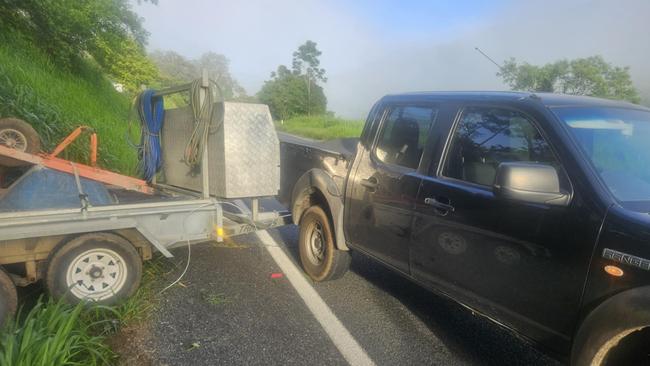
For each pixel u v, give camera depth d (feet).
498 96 10.91
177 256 17.63
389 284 16.17
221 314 12.91
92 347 10.11
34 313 10.02
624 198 8.14
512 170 8.25
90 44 44.62
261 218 17.13
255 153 15.94
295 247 19.86
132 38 55.77
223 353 10.87
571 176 8.52
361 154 14.37
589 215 7.91
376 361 11.00
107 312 12.14
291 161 18.10
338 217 14.74
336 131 111.34
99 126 31.94
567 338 8.15
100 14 43.32
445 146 11.49
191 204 14.38
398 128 13.44
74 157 26.55
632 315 6.82
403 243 12.07
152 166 19.02
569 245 8.06
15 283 11.66
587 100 10.80
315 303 14.12
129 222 12.75
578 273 7.89
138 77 57.67
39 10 37.42
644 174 9.08
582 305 7.83
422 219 11.37
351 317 13.30
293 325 12.55
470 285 10.06
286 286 15.40
